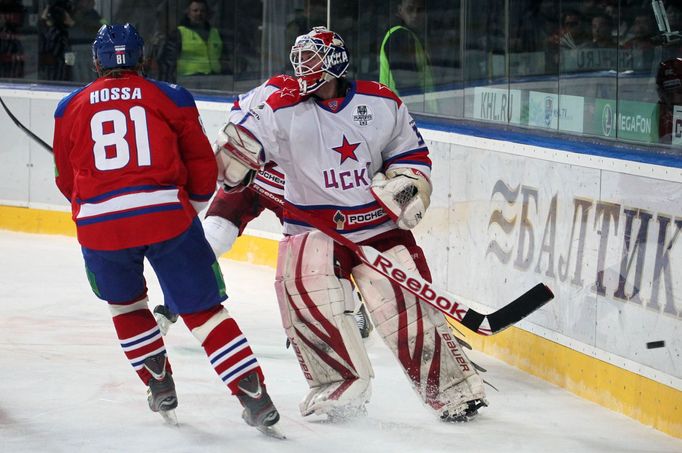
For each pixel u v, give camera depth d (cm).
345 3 1563
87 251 824
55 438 830
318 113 881
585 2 1059
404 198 882
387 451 812
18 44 1961
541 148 1053
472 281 1178
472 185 1175
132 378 1020
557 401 986
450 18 1317
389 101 897
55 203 1903
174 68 1873
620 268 942
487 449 827
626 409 938
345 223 900
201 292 827
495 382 1051
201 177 833
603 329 967
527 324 1089
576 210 1003
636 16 991
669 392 882
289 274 899
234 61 1805
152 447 810
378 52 1501
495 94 1229
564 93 1095
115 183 803
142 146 809
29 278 1520
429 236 1258
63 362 1077
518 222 1095
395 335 903
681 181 862
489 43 1236
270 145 874
